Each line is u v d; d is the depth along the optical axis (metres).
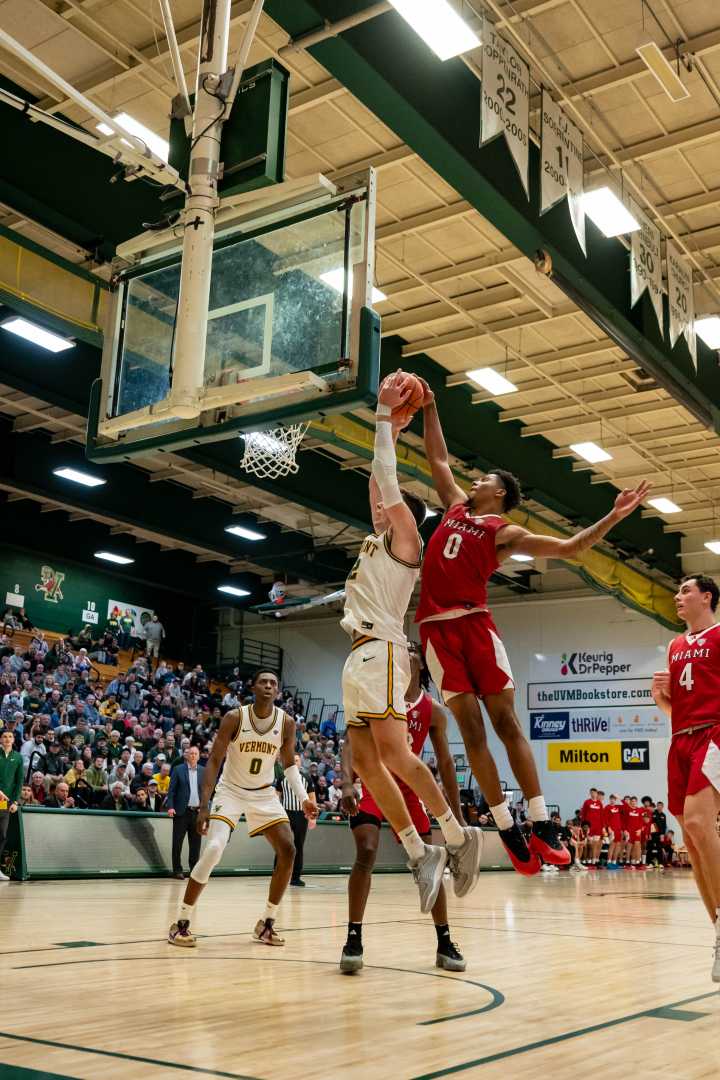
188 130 7.05
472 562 3.63
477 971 4.54
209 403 6.60
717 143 11.26
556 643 26.73
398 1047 2.77
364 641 4.01
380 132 11.45
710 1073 2.51
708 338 13.71
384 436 4.04
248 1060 2.56
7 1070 2.38
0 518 23.22
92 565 25.08
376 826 4.70
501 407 18.39
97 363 15.25
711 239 12.91
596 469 20.62
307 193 6.67
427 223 12.84
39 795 13.04
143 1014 3.22
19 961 4.59
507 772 25.52
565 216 10.84
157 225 7.19
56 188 10.49
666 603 23.94
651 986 4.15
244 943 5.53
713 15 9.59
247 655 30.44
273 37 10.12
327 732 27.39
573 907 9.52
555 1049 2.79
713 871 3.89
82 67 10.52
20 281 9.99
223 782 5.74
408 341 16.27
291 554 25.03
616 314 11.77
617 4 9.54
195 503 23.09
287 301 6.64
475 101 9.56
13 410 19.17
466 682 3.53
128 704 22.20
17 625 23.50
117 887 10.62
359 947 4.44
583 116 10.91
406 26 8.74
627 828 23.09
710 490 21.61
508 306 14.96
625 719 25.44
